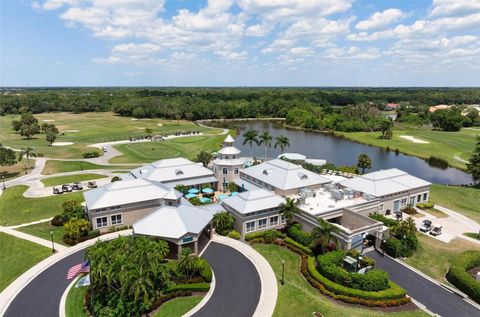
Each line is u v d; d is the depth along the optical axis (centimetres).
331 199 6775
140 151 13712
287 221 6253
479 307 4209
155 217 5447
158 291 4306
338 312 4066
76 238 5747
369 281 4381
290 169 7488
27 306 4144
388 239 5497
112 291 4128
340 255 4962
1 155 9581
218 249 5594
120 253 4078
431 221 6838
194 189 8050
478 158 9544
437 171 11856
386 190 7025
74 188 8600
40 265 5031
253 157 12925
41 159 12112
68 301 4234
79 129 19950
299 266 5119
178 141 15988
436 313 4091
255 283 4656
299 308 4138
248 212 5900
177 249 5369
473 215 7231
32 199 7894
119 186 6481
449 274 4806
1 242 5741
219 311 4084
